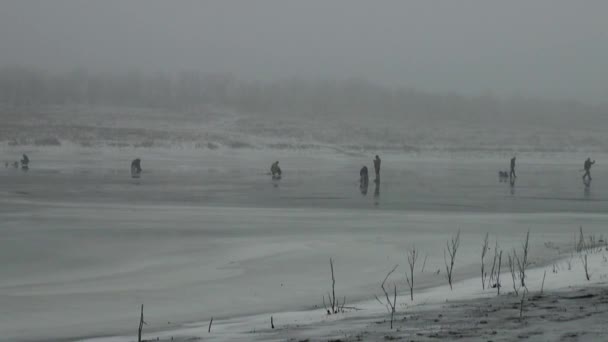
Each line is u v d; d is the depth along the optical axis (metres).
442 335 6.53
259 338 7.06
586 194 32.53
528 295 9.45
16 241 15.84
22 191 30.17
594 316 7.34
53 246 15.23
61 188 32.00
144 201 26.52
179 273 12.47
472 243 16.05
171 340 7.29
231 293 10.88
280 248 15.06
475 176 46.75
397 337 6.54
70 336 8.12
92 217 20.67
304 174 46.09
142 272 12.56
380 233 17.50
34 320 8.99
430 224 19.70
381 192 32.44
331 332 7.22
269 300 10.39
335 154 74.44
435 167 58.31
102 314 9.40
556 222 20.73
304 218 21.02
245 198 28.44
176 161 58.56
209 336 7.48
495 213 23.39
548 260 13.88
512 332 6.49
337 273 12.53
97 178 38.94
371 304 9.79
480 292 10.23
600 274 11.24
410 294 10.61
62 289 11.07
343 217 21.42
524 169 57.94
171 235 16.95
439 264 13.50
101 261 13.57
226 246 15.30
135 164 43.94
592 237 17.11
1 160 53.72
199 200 27.31
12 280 11.80
